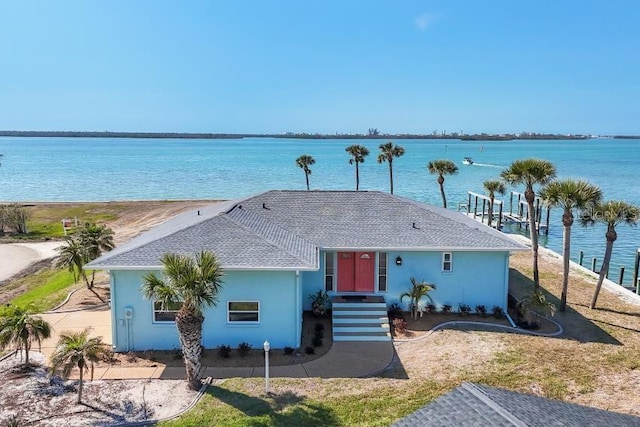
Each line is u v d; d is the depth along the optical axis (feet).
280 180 285.23
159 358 56.34
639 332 63.46
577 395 47.06
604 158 512.63
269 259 57.77
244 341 59.11
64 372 45.19
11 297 82.99
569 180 71.61
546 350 57.31
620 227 157.17
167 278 48.49
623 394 47.24
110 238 82.99
